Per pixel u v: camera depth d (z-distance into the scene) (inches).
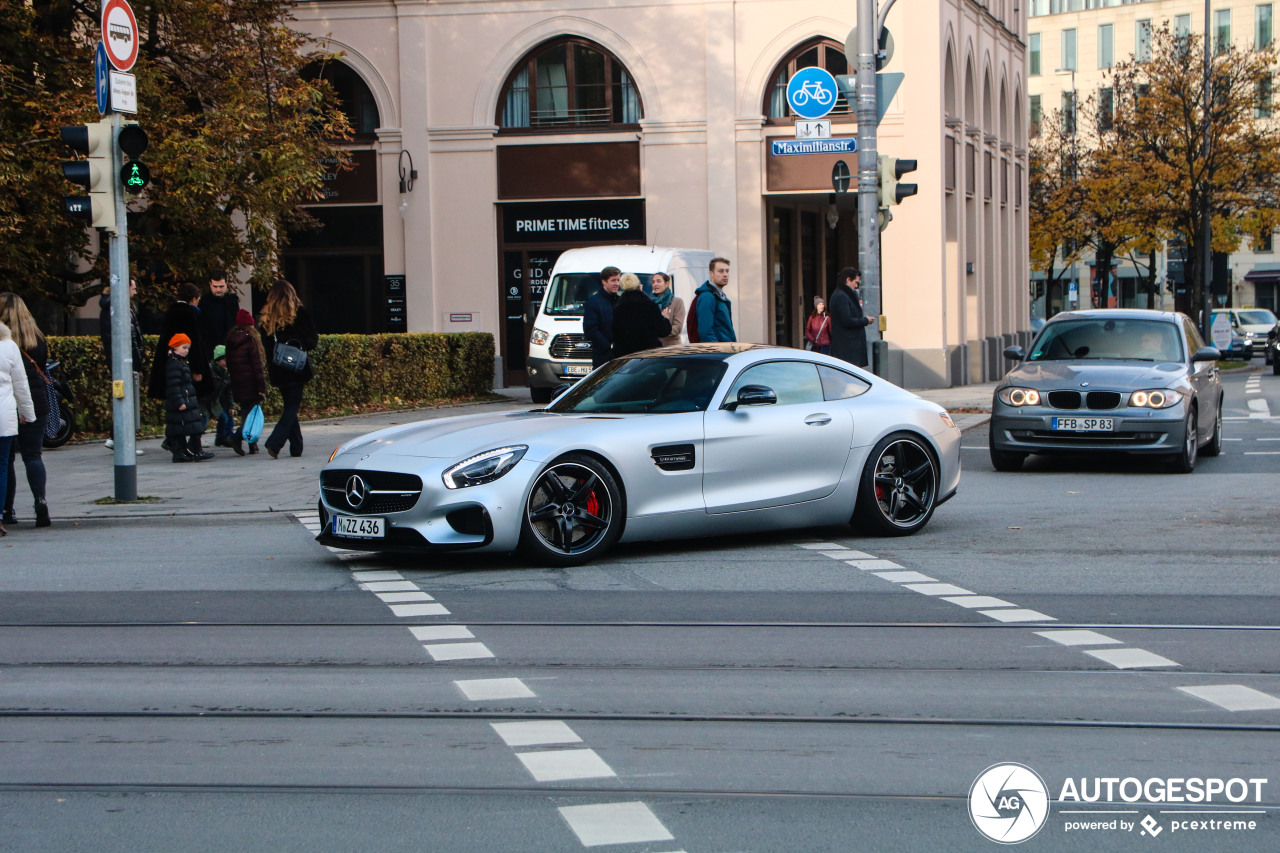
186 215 848.3
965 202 1266.0
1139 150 1932.8
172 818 180.7
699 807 182.1
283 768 200.8
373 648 275.4
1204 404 590.2
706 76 1146.7
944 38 1151.6
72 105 786.8
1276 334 1557.6
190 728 222.4
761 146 1146.7
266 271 923.4
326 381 841.5
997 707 228.2
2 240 778.8
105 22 482.0
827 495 394.3
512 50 1165.1
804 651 268.7
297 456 643.5
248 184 873.5
